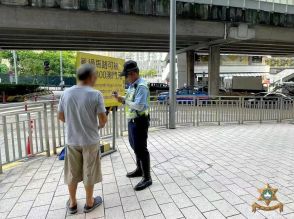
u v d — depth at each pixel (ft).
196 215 11.00
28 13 52.42
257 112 36.55
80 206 11.94
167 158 18.85
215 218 10.75
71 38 69.77
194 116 33.37
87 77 10.84
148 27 61.36
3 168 16.83
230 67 150.51
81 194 13.12
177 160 18.37
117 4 55.36
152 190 13.43
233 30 69.46
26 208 11.85
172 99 30.89
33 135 20.74
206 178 14.96
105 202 12.25
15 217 11.12
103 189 13.62
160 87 107.24
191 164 17.47
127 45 84.94
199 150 21.09
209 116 34.01
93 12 56.08
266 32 73.56
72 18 55.16
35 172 16.14
